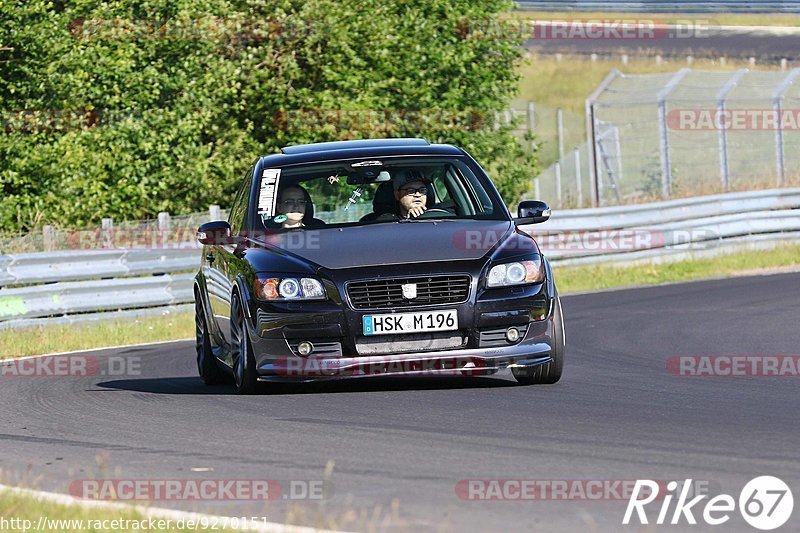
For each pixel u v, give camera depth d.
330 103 86.06
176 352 45.09
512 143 95.25
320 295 29.31
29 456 24.11
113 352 45.78
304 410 27.97
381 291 29.22
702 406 27.47
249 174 35.00
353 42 89.50
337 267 29.61
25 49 76.38
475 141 92.94
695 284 64.44
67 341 49.81
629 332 45.50
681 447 22.36
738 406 27.42
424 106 91.38
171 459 22.98
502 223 31.83
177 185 84.94
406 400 28.81
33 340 49.84
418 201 32.72
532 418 25.91
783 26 197.62
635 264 73.75
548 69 182.12
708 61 174.62
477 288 29.33
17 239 66.88
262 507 18.72
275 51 87.44
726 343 41.09
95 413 29.50
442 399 28.83
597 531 16.73
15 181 75.50
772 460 20.97
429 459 21.91
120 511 18.20
